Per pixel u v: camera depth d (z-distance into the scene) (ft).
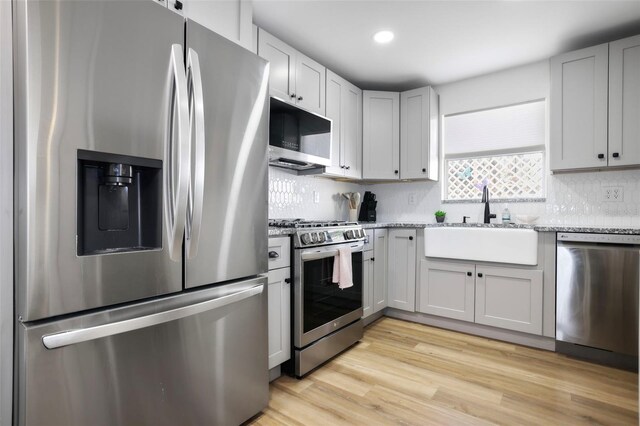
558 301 7.58
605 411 5.48
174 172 3.96
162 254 3.91
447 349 7.96
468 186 10.90
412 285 9.80
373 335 8.89
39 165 3.01
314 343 6.93
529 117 9.82
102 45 3.40
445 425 5.13
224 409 4.75
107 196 3.83
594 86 7.93
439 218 10.60
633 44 7.50
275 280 6.23
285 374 6.73
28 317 2.98
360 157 10.63
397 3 6.82
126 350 3.66
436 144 10.90
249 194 5.02
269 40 7.38
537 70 9.49
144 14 3.74
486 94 10.29
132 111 3.63
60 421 3.19
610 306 7.00
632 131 7.51
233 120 4.76
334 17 7.32
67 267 3.19
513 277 8.19
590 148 7.98
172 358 4.09
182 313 4.05
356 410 5.51
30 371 3.02
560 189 9.21
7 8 3.12
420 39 8.21
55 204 3.11
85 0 3.29
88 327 3.34
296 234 6.59
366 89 11.39
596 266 7.14
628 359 6.97
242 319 4.98
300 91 8.22
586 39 8.16
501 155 10.27
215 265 4.53
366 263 9.12
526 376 6.64
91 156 3.35
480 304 8.66
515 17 7.27
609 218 8.55
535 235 7.88
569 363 7.21
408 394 5.99
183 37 4.14
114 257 3.52
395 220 11.97
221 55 4.60
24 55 2.96
